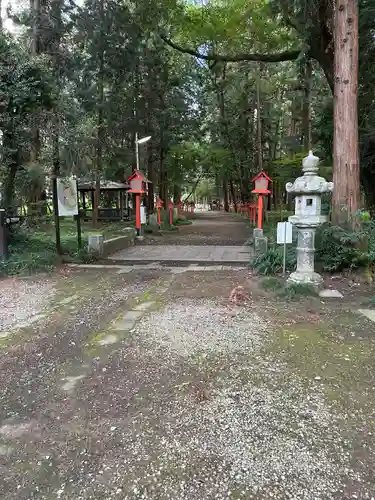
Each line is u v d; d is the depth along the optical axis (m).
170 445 2.12
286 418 2.35
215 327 4.02
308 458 1.99
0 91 7.26
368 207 10.69
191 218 26.27
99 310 4.78
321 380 2.83
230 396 2.62
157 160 20.02
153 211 19.73
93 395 2.69
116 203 24.47
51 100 8.23
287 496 1.74
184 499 1.74
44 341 3.75
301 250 5.66
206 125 25.86
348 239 6.10
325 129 11.46
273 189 28.50
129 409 2.50
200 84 20.91
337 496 1.73
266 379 2.86
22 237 8.38
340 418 2.34
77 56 12.73
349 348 3.45
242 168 24.77
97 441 2.17
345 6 6.40
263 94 20.84
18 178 8.92
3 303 5.18
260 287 5.83
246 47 14.51
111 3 12.78
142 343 3.61
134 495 1.77
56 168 9.39
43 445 2.15
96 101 13.77
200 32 12.21
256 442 2.12
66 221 18.92
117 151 15.82
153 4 11.95
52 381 2.92
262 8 10.72
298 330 3.92
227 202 39.28
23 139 8.18
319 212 5.51
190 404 2.53
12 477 1.91
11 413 2.49
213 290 5.73
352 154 6.56
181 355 3.32
